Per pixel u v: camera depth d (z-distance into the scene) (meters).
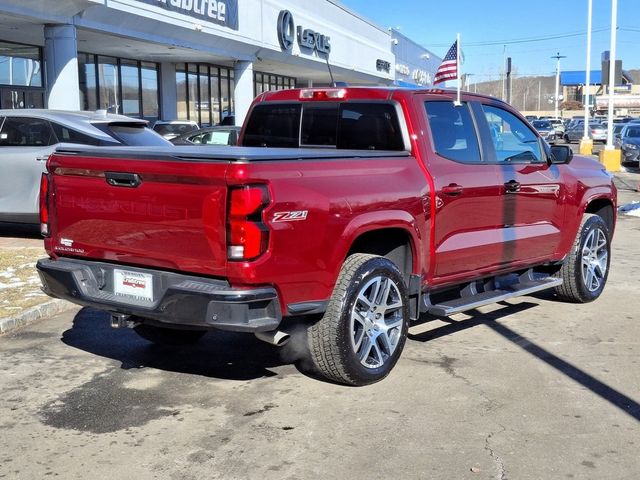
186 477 3.79
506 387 5.05
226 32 22.11
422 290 5.60
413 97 5.68
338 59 32.72
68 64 15.77
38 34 17.39
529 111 128.88
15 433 4.33
